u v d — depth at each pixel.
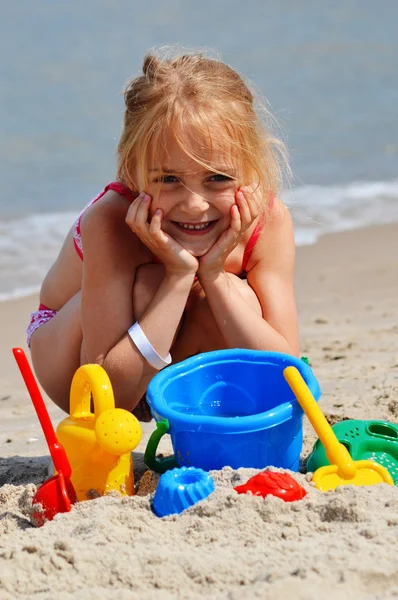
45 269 7.89
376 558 2.30
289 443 2.98
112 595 2.23
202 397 3.28
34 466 3.74
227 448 2.90
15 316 6.81
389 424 3.27
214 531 2.53
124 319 3.46
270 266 3.74
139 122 3.33
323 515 2.59
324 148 12.66
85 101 14.20
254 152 3.45
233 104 3.38
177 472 2.81
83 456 2.97
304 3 26.20
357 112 14.57
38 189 10.26
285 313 3.68
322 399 4.41
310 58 19.00
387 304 6.82
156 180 3.32
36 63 16.89
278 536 2.49
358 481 2.85
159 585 2.29
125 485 3.01
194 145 3.24
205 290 3.52
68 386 3.85
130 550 2.44
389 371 4.97
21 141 12.10
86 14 22.36
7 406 4.85
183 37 20.41
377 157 12.21
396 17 24.09
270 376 3.24
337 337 5.90
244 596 2.15
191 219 3.37
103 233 3.46
